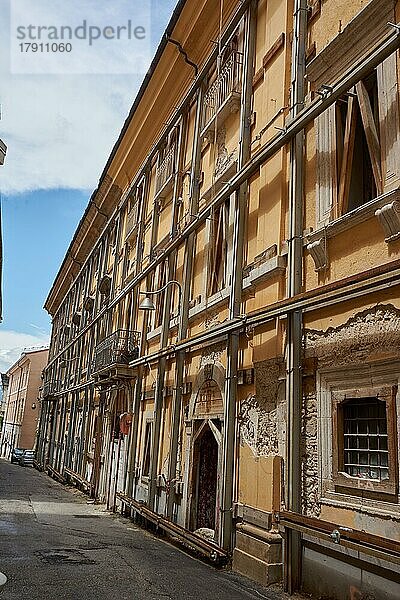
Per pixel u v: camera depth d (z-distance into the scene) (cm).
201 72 1333
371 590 577
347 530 596
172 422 1233
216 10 1256
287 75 923
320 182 779
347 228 705
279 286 837
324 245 740
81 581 725
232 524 880
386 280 584
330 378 699
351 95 734
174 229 1431
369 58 633
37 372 5784
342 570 622
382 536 574
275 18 994
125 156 2008
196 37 1357
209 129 1257
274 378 820
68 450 2772
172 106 1587
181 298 1288
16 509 1527
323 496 680
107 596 661
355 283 628
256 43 1080
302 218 812
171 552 999
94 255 2802
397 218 614
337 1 812
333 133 765
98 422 2117
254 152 1011
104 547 1003
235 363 951
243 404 916
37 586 684
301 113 781
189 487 1103
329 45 777
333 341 700
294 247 797
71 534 1138
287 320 776
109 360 1747
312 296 697
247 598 673
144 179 1862
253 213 993
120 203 2217
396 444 580
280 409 796
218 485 960
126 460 1580
